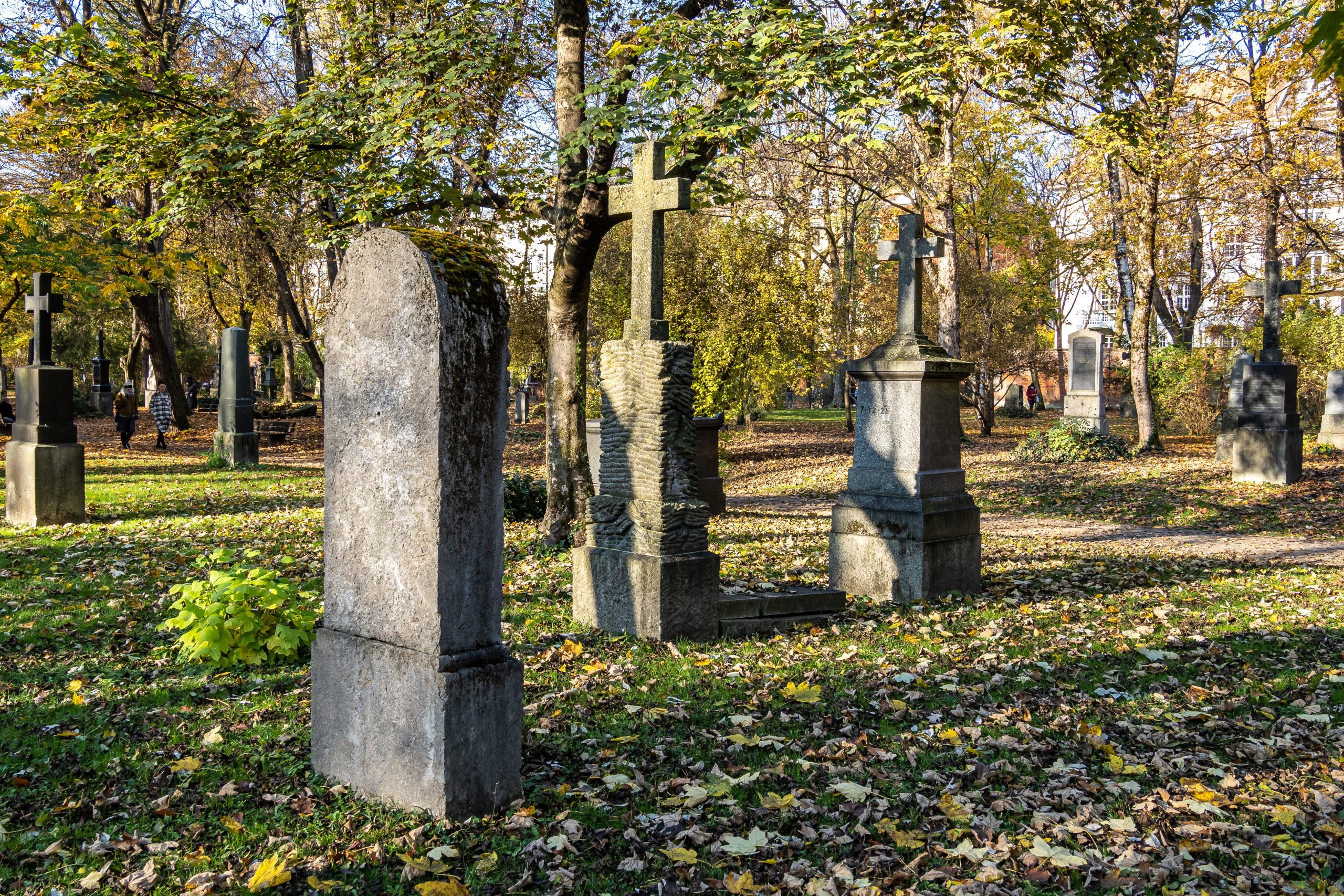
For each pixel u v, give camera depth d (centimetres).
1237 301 2434
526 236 1278
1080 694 525
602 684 532
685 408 660
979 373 2914
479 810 351
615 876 316
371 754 364
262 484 1633
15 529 1091
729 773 404
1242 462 1603
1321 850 335
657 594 635
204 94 1091
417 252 334
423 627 344
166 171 1084
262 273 2617
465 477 344
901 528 817
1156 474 1725
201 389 5647
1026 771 411
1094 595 834
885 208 3628
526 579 847
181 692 500
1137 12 1191
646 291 659
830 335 2391
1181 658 604
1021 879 316
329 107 1002
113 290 1568
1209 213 2211
